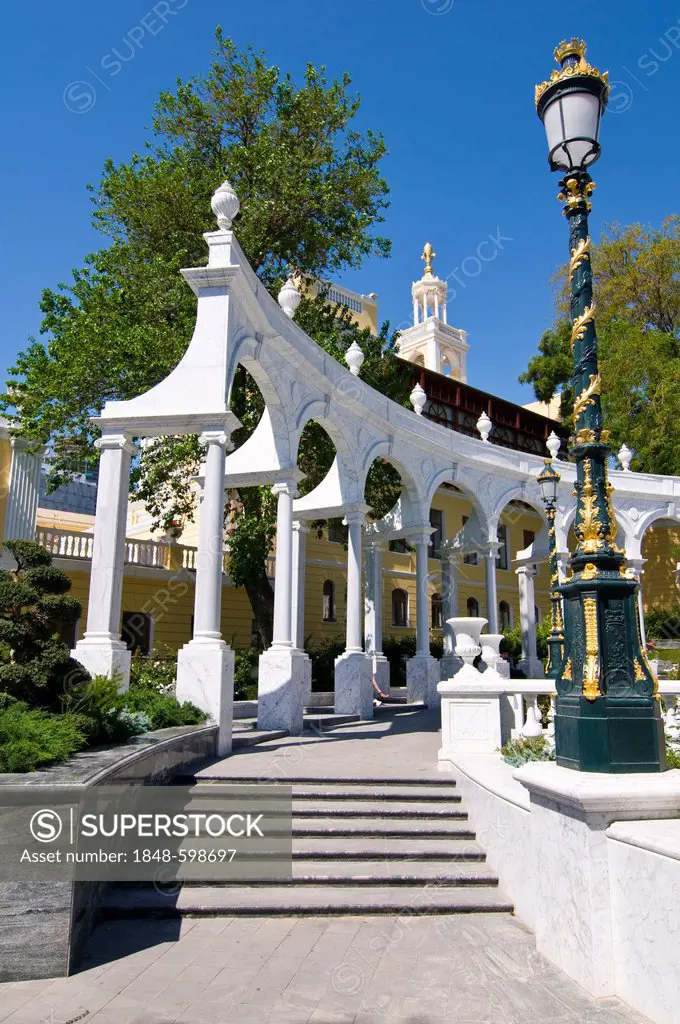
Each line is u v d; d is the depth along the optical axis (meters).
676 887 3.97
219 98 21.38
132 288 20.02
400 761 9.92
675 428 29.28
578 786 4.59
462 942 5.59
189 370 10.89
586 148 5.68
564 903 4.93
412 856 7.06
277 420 13.66
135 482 20.41
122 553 10.98
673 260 33.06
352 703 16.14
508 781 7.18
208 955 5.36
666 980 4.02
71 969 5.06
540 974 4.92
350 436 16.33
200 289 11.15
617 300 34.31
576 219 5.70
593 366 5.47
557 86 5.73
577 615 5.20
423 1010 4.49
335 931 5.84
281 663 13.02
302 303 21.52
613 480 25.45
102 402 19.42
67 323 20.11
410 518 19.64
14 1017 4.38
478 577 36.97
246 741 11.05
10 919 4.96
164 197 19.86
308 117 21.34
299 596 19.09
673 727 9.51
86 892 5.54
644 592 37.06
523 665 24.80
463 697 9.54
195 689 10.20
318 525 27.86
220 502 10.62
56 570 7.96
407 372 24.48
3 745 6.01
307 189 20.45
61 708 7.70
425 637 19.58
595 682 4.89
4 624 7.46
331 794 8.23
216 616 10.46
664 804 4.59
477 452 22.06
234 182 20.53
